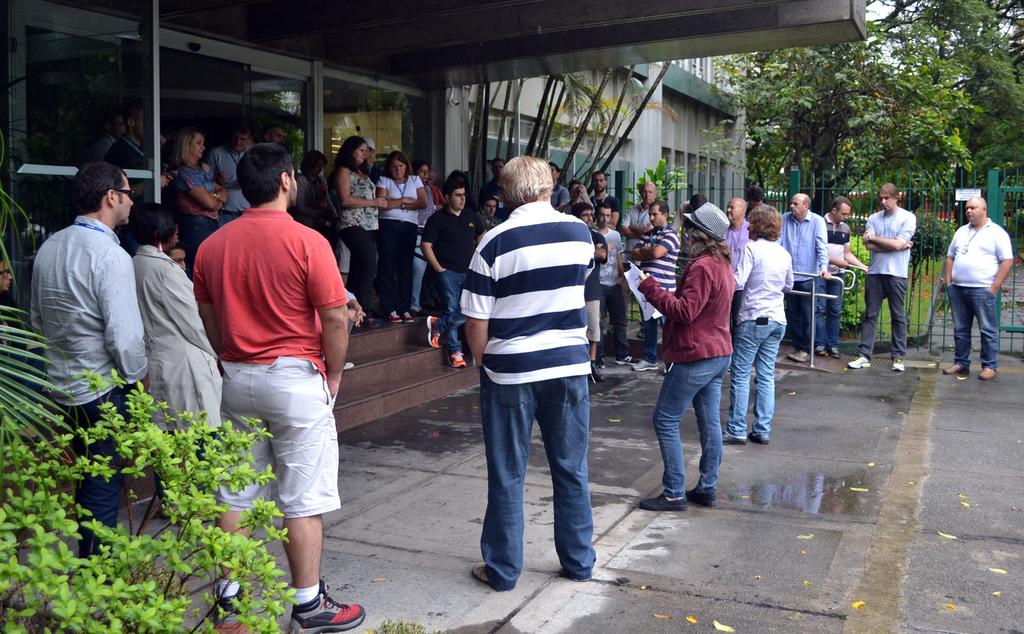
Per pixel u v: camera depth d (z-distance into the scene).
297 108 10.98
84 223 4.21
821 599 4.42
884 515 5.66
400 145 12.88
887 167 16.94
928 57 16.69
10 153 5.73
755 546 5.13
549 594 4.46
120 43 6.38
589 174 15.27
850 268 11.57
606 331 11.85
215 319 4.00
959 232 10.23
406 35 10.43
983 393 9.38
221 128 9.93
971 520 5.57
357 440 7.48
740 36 9.40
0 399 2.79
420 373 9.36
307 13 9.55
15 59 5.80
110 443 4.10
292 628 3.95
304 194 8.87
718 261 5.54
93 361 4.14
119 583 2.30
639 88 18.08
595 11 9.00
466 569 4.77
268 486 4.02
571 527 4.57
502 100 15.42
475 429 7.88
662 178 16.45
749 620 4.19
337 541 5.17
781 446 7.36
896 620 4.19
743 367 7.32
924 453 7.11
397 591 4.48
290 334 3.86
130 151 6.45
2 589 2.25
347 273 9.62
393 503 5.86
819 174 16.97
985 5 21.11
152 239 5.02
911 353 11.80
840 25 8.91
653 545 5.15
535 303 4.31
